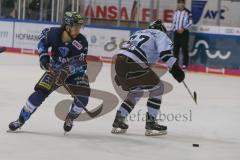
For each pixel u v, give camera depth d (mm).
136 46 12656
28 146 11391
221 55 29312
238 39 28766
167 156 11234
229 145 12617
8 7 36625
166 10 34656
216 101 19359
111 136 12781
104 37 32250
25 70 25734
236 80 26625
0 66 27047
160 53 12352
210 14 33938
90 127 13672
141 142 12344
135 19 35250
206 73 29422
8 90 19156
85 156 10859
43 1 35719
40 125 13539
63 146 11562
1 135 12211
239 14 33344
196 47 30094
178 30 29219
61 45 12125
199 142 12742
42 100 12406
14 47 35188
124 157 10953
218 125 14984
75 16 11945
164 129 13203
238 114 16938
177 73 12352
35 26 34438
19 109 15516
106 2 36094
